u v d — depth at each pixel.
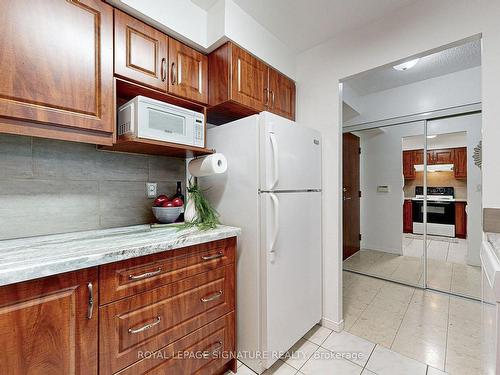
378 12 1.61
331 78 1.91
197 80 1.59
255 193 1.48
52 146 1.31
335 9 1.58
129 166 1.62
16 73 0.93
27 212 1.23
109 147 1.44
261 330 1.46
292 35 1.86
